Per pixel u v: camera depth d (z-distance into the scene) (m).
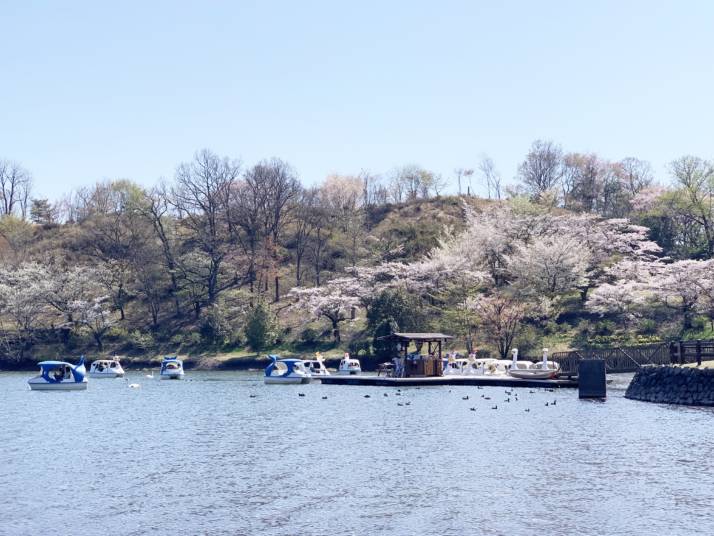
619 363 80.38
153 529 28.19
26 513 30.33
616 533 27.22
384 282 129.00
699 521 28.44
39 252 149.00
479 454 41.19
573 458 39.62
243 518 29.42
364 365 112.44
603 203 182.62
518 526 28.12
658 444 43.22
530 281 119.69
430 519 29.06
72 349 127.75
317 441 46.25
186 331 131.12
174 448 44.47
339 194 173.50
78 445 46.06
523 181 189.00
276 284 142.00
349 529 27.97
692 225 138.12
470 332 114.62
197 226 149.50
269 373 92.31
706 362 65.31
